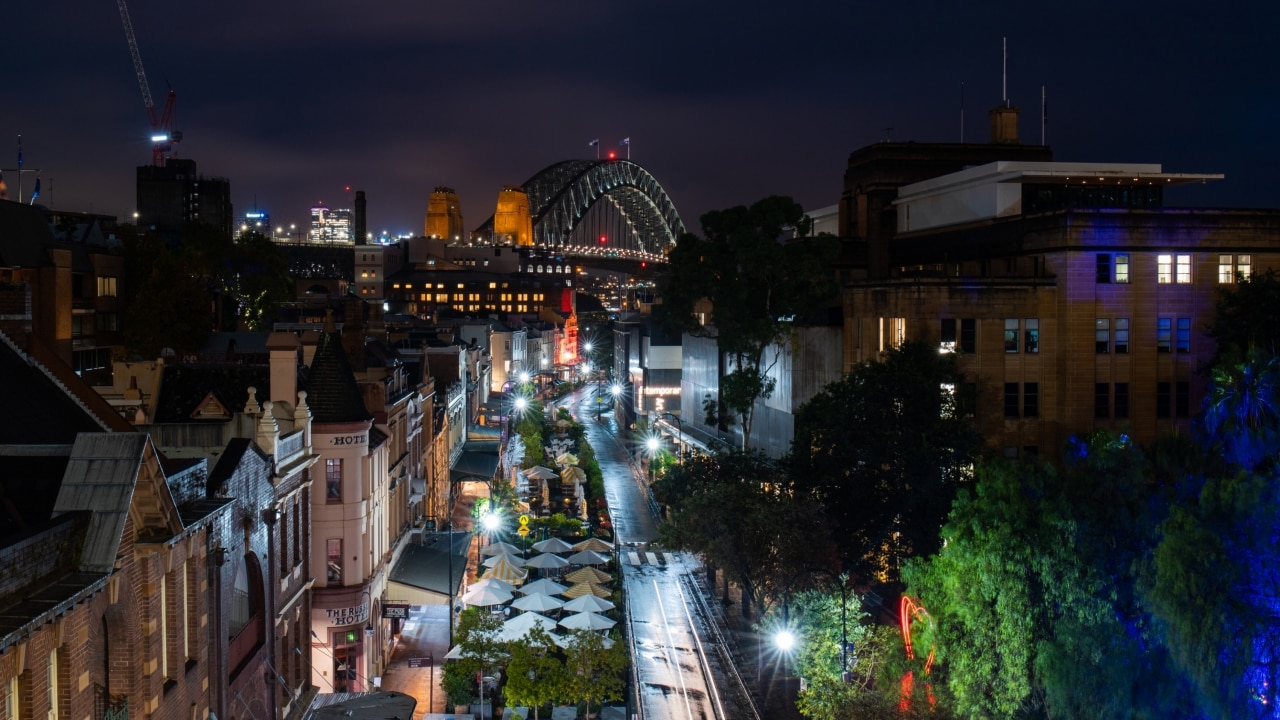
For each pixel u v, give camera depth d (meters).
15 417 27.17
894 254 105.50
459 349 114.25
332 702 41.25
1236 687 31.02
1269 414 45.59
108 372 91.12
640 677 58.50
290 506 39.72
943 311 77.50
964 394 66.19
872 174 111.69
